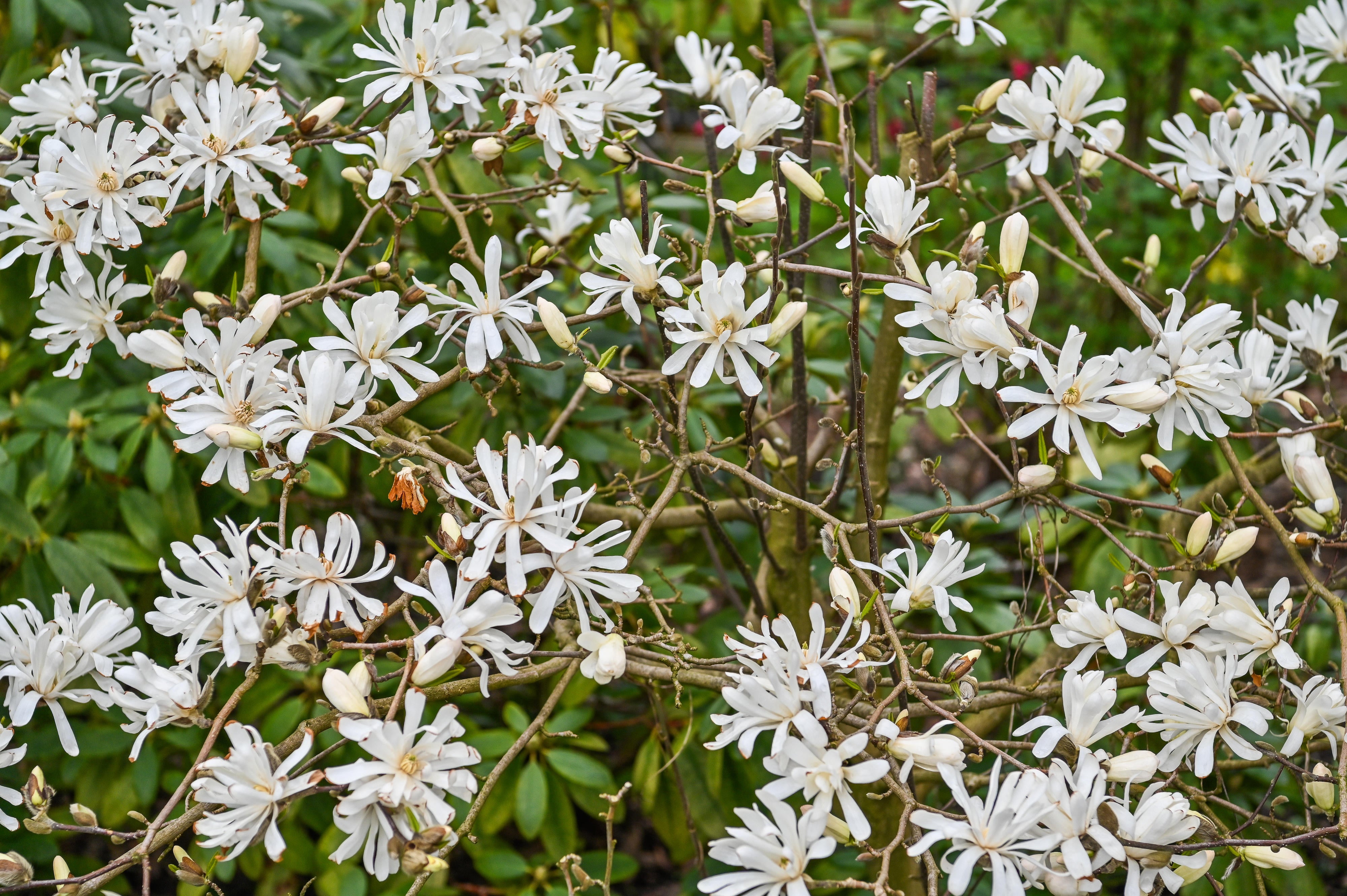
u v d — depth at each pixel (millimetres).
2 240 2236
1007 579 2895
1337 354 2316
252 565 2131
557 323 2180
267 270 2709
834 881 2016
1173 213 4383
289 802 2041
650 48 3646
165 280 2262
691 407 2715
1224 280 4840
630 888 3205
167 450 2570
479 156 2324
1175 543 2199
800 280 2441
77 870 2611
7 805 2568
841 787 2023
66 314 2242
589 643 2121
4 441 2676
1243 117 2385
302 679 2662
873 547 2197
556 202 2625
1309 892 2541
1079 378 2115
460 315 2244
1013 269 2180
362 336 2164
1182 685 2098
